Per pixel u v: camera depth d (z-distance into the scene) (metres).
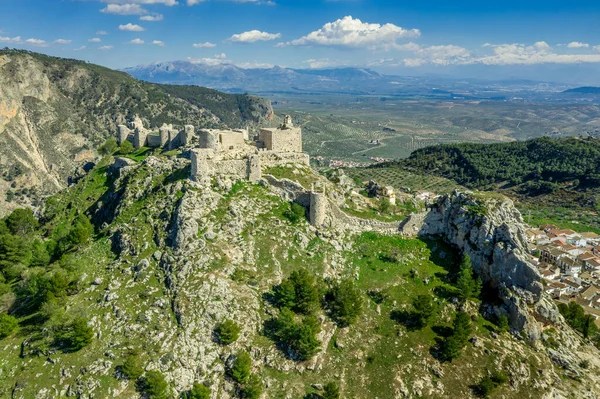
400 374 91.44
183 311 91.75
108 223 125.56
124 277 101.00
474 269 117.69
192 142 149.62
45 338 89.94
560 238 180.62
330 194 130.38
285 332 92.19
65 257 110.19
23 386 82.81
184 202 110.50
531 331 103.12
